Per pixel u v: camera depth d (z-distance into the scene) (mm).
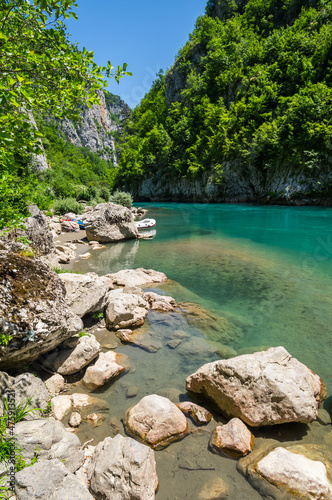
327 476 2953
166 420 3652
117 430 3730
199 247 15195
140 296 8016
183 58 86562
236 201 51938
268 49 56625
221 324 6723
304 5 63750
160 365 5211
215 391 4109
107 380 4660
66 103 4449
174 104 80812
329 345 5730
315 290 8672
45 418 3568
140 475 2814
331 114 35094
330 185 34875
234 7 86750
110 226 17109
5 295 3695
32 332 3760
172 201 70688
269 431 3676
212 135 57781
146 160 72812
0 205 6594
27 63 3672
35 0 3426
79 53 3957
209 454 3357
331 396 4293
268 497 2830
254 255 13117
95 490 2820
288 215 27844
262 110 46844
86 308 6230
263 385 3785
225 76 62031
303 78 44656
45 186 28062
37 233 9984
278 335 6168
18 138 3314
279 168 41312
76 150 117750
